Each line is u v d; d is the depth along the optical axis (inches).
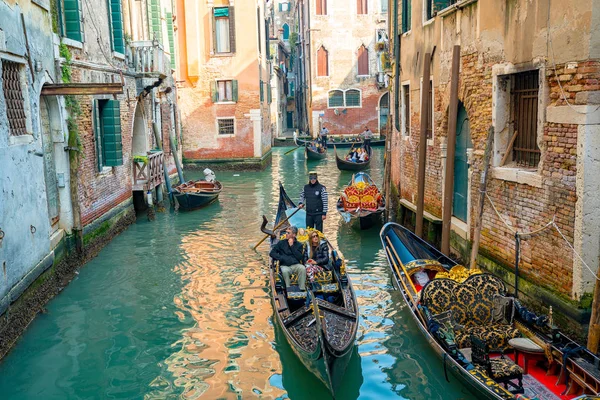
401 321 297.4
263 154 983.6
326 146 1282.0
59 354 266.7
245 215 576.7
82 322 303.3
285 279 300.4
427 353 261.4
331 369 214.2
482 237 323.6
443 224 339.6
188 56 923.4
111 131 458.3
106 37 483.8
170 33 816.9
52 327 296.7
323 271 314.5
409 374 243.3
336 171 933.8
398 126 527.8
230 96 941.8
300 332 250.8
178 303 329.4
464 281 256.5
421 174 384.5
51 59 362.0
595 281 225.0
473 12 325.1
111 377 245.6
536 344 220.2
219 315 311.1
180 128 931.3
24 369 252.5
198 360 259.9
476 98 325.4
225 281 366.6
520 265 280.8
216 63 932.0
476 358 215.2
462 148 366.6
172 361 259.4
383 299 329.4
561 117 240.4
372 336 280.2
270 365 254.1
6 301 267.1
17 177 290.7
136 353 267.6
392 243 347.9
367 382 237.8
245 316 308.8
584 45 222.7
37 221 319.6
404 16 490.0
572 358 202.2
